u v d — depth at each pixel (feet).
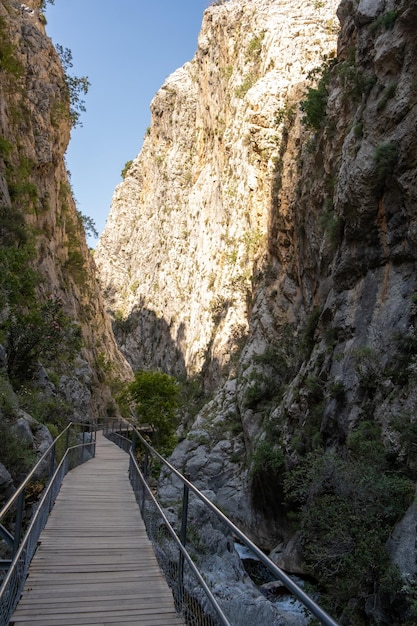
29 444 46.37
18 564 19.16
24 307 87.15
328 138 80.84
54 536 27.32
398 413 45.75
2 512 15.89
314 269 90.43
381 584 33.55
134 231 406.62
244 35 207.62
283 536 78.79
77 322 162.81
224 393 131.64
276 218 123.34
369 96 62.13
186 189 319.47
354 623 35.60
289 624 35.73
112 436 109.40
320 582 40.34
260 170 157.38
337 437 56.08
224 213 214.28
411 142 52.01
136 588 20.65
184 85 360.07
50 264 147.13
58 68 171.63
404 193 52.49
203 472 107.45
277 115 147.02
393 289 54.44
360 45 66.28
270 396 106.01
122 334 350.23
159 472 68.95
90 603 19.11
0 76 130.93
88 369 138.51
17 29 155.33
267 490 80.84
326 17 166.09
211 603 15.19
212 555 43.37
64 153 179.63
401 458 42.73
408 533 34.55
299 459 66.28
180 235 302.66
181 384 210.79
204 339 221.05
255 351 124.98
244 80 197.57
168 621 17.78
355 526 37.11
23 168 133.49
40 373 83.51
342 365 58.29
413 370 45.06
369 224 58.80
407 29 56.18
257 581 57.67
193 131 328.90
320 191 84.69
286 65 157.99
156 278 328.08
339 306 63.41
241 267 172.55
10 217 98.43
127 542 26.55
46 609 18.45
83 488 41.19
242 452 107.76
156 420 142.51
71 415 86.84
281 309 120.78
